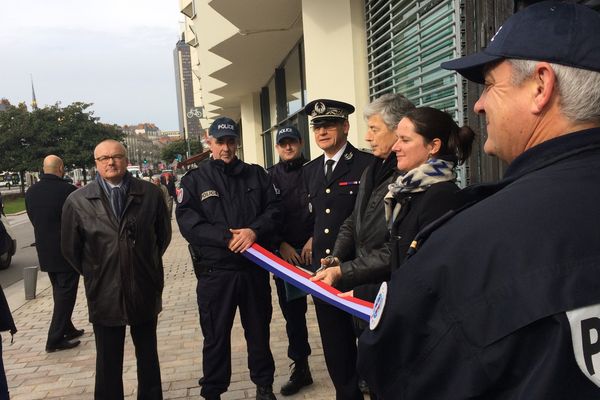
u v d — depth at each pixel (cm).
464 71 103
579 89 85
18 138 3988
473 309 80
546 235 76
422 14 442
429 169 180
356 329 237
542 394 70
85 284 302
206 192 308
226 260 300
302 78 955
